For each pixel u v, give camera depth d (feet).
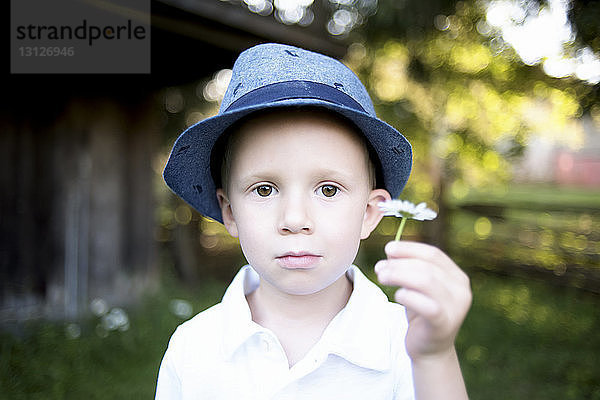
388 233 36.60
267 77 3.54
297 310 3.82
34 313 14.69
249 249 3.39
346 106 3.37
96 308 15.42
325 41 15.25
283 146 3.28
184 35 13.66
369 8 23.88
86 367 12.02
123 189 17.01
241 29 13.60
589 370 13.37
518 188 49.62
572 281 24.59
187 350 3.98
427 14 22.30
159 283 18.10
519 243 31.30
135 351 13.05
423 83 27.25
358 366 3.66
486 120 29.58
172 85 19.26
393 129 3.50
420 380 2.79
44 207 15.31
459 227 38.91
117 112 16.81
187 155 3.89
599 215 28.91
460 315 2.61
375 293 4.03
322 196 3.34
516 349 15.14
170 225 29.14
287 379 3.56
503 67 26.37
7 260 14.65
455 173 32.30
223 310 4.04
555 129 28.68
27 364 11.75
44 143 15.34
